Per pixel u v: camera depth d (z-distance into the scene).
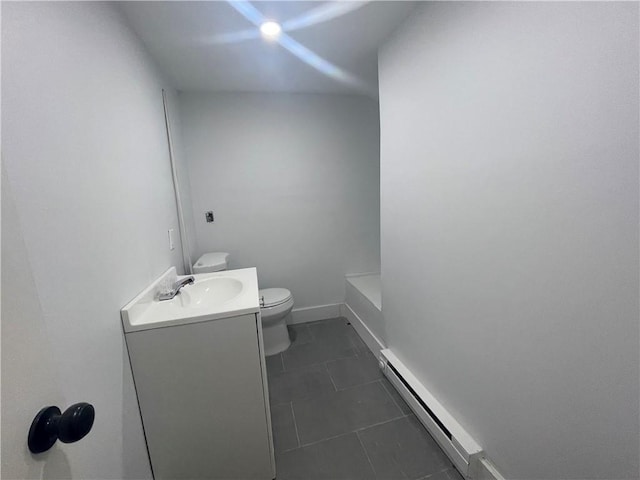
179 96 2.09
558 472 0.80
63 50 0.73
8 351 0.37
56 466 0.45
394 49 1.41
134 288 1.05
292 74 1.90
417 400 1.43
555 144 0.72
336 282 2.68
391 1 1.17
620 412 0.64
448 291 1.20
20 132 0.57
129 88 1.14
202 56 1.58
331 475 1.18
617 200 0.60
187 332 1.00
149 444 1.04
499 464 1.01
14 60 0.57
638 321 0.59
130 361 0.97
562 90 0.69
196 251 2.20
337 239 2.60
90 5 0.87
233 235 2.34
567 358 0.74
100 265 0.83
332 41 1.48
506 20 0.82
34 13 0.63
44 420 0.40
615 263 0.62
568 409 0.76
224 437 1.10
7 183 0.39
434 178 1.22
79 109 0.78
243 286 1.32
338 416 1.50
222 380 1.05
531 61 0.76
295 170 2.39
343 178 2.51
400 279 1.60
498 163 0.89
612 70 0.59
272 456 1.15
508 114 0.84
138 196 1.14
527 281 0.83
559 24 0.68
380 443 1.33
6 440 0.36
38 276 0.59
